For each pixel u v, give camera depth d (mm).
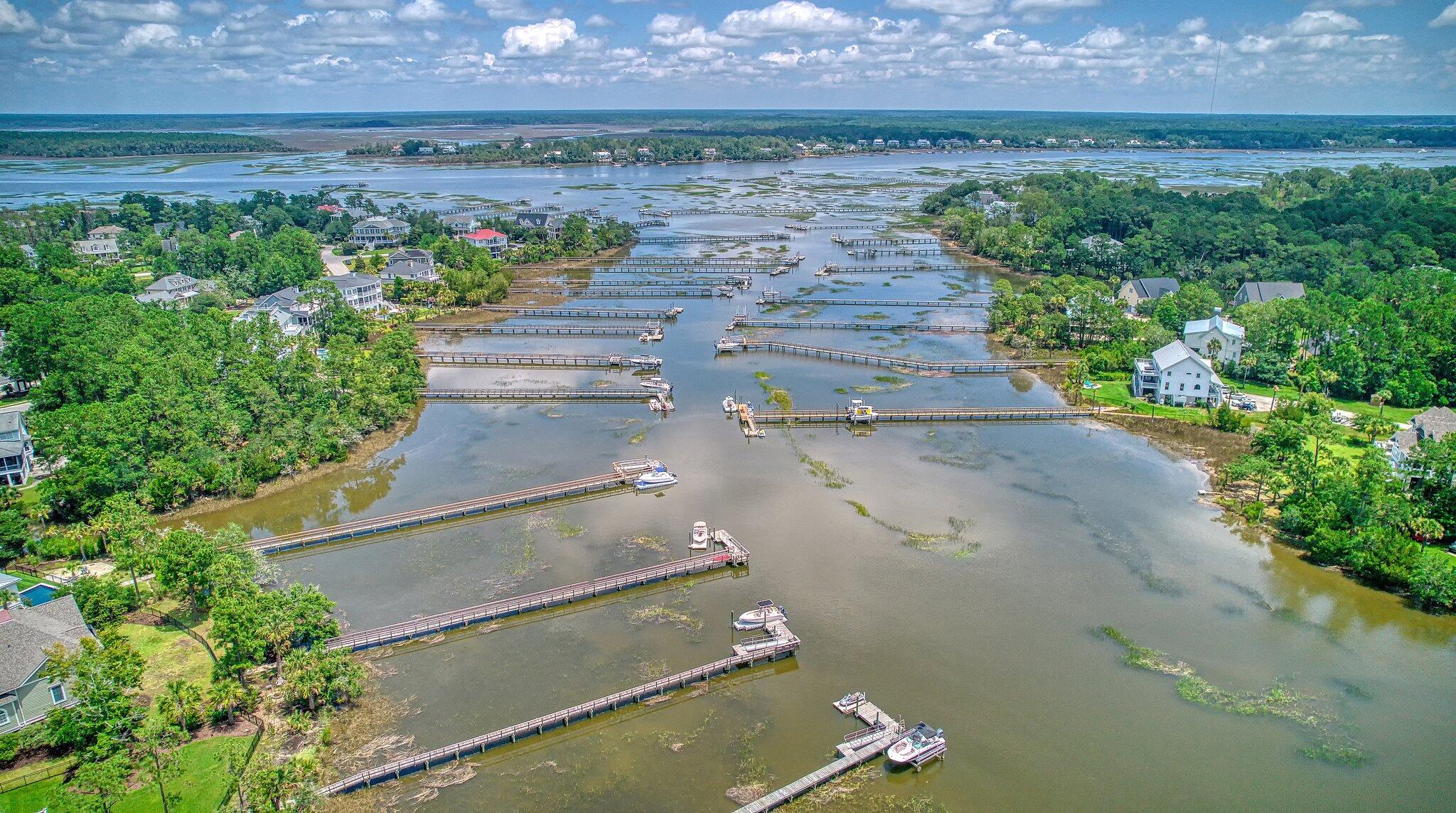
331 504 100500
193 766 58312
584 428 123375
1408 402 127250
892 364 152625
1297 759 60469
